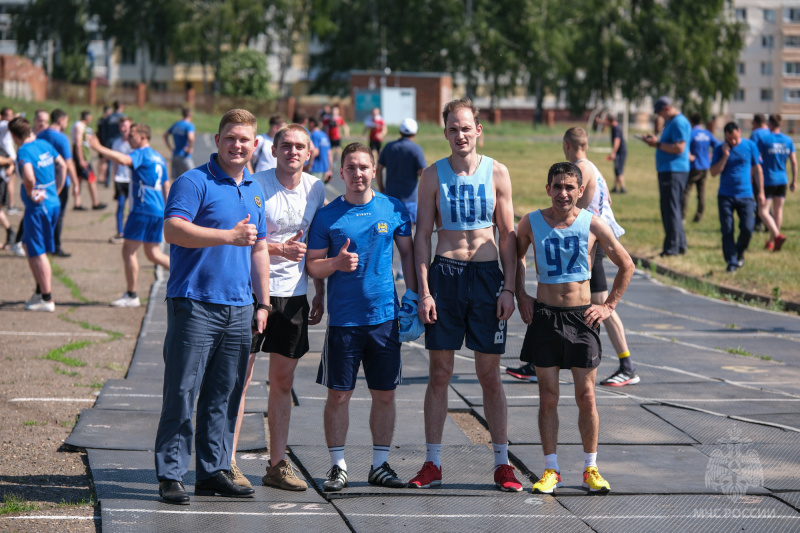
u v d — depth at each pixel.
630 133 89.81
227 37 93.62
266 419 8.89
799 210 27.62
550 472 6.88
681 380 10.41
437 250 7.18
